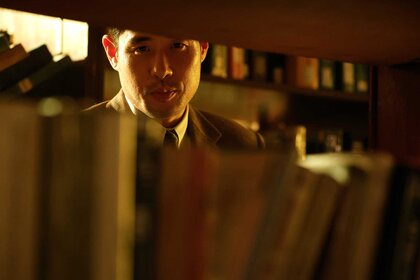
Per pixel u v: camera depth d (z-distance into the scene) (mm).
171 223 486
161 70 1540
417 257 535
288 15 724
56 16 737
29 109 454
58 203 458
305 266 516
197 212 492
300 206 507
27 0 663
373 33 809
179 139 1595
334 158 532
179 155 490
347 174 519
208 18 741
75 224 461
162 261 482
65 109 464
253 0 667
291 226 507
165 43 1549
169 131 1577
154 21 758
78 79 1754
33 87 1532
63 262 459
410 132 977
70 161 460
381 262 528
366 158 519
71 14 728
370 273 525
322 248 519
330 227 518
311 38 848
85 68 1764
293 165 503
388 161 517
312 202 511
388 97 1019
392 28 785
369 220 519
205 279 491
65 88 1677
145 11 709
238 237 501
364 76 2631
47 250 457
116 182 459
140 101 1574
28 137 454
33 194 455
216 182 498
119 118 462
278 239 505
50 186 458
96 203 461
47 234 458
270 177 503
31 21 1632
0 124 446
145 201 479
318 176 511
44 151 458
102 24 773
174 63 1562
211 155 497
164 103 1561
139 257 475
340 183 517
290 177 502
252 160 504
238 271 501
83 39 1747
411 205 527
